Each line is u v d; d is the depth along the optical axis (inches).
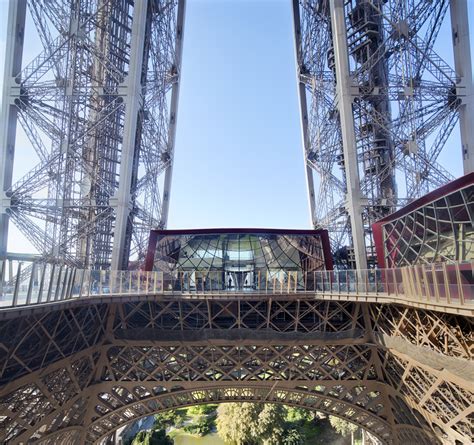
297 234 1435.8
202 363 1347.2
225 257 1401.3
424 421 1048.2
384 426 1302.9
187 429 2381.9
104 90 1380.4
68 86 1277.1
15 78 1250.6
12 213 1232.8
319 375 1275.8
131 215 1449.3
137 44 1302.9
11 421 854.5
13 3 1251.2
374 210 1419.8
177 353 1242.0
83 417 1182.9
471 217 876.0
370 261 1600.6
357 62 1770.4
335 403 1398.9
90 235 1460.4
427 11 1406.3
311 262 1382.9
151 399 1258.0
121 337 1170.6
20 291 639.8
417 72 1379.2
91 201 1280.8
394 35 1374.3
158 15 1835.6
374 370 1280.8
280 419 2063.2
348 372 1300.4
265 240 1438.2
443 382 887.1
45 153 1278.3
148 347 1229.7
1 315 571.2
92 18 1343.5
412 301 786.8
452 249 948.6
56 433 1045.8
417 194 1305.4
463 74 1311.5
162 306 1270.9
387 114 1593.3
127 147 1267.2
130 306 1248.8
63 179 1282.0
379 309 1114.7
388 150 1577.3
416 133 1347.2
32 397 895.7
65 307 771.4
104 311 1130.0
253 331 1186.0
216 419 2412.6
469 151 1274.6
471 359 744.3
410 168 1333.7
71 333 935.7
